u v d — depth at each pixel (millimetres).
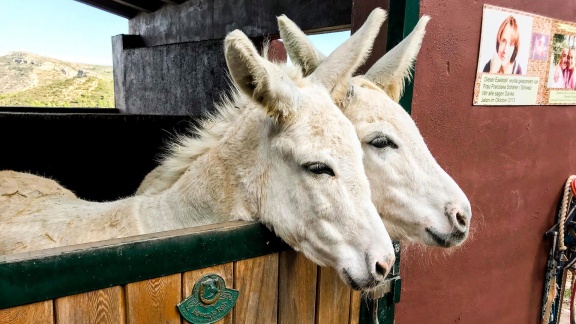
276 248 1464
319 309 1671
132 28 6426
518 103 2717
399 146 1666
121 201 1843
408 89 2002
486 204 2738
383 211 1718
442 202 1631
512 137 2770
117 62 6484
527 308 3367
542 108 2938
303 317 1623
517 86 2666
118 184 3625
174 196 1700
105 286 1074
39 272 958
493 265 2938
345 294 1759
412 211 1661
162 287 1189
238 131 1591
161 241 1153
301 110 1391
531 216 3127
